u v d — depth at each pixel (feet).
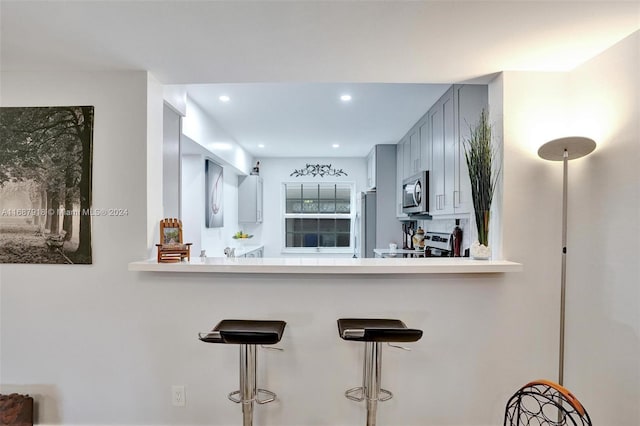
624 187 5.37
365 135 14.92
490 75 6.68
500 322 6.44
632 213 5.25
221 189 15.48
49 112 6.48
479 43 5.51
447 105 9.84
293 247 20.72
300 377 6.53
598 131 5.82
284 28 5.10
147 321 6.53
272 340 5.01
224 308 6.51
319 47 5.66
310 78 6.87
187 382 6.56
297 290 6.48
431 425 6.48
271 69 6.47
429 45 5.57
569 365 6.31
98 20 4.88
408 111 11.73
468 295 6.45
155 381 6.56
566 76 6.44
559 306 6.41
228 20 4.89
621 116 5.41
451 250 10.36
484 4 4.53
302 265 5.89
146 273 6.52
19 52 5.78
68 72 6.48
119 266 6.49
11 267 6.55
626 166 5.33
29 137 6.49
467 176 8.57
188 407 6.57
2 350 6.57
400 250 13.80
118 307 6.52
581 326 6.11
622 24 4.97
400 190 15.69
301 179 20.39
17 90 6.50
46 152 6.48
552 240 6.44
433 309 6.45
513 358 6.43
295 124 13.24
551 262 6.44
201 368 6.56
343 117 12.31
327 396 6.53
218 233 15.74
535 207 6.44
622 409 5.42
